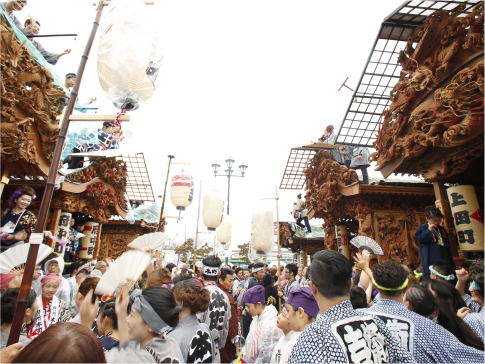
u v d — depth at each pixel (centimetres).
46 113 493
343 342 147
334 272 168
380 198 759
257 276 724
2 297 232
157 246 301
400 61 552
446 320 239
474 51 437
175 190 793
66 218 748
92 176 802
